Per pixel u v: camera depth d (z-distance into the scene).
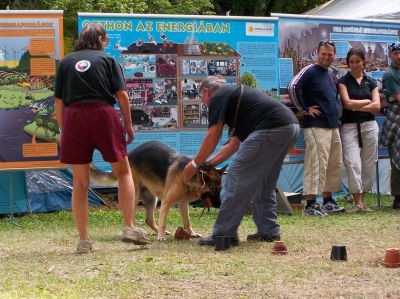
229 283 5.27
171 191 7.72
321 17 10.94
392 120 10.73
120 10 14.02
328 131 10.12
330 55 10.06
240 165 6.97
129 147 10.08
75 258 6.48
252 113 6.93
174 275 5.55
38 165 9.67
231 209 7.07
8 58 9.53
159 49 10.16
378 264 6.01
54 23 9.64
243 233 8.30
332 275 5.54
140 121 10.12
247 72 10.52
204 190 7.48
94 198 11.93
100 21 9.91
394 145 10.73
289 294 4.90
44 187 11.20
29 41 9.58
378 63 11.44
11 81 9.55
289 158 10.59
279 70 10.66
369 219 9.42
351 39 11.19
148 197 8.49
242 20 10.48
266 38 10.59
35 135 9.64
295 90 10.02
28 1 14.34
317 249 6.93
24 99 9.59
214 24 10.37
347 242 7.39
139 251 6.84
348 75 10.52
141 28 10.09
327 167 10.32
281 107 6.97
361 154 10.62
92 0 14.05
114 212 10.84
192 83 10.30
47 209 11.27
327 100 10.06
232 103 6.95
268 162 6.98
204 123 10.35
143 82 10.12
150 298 4.86
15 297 4.93
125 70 10.04
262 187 7.49
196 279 5.42
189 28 10.27
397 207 10.95
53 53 9.65
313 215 10.05
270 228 7.54
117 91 6.75
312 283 5.25
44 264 6.24
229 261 6.17
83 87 6.58
